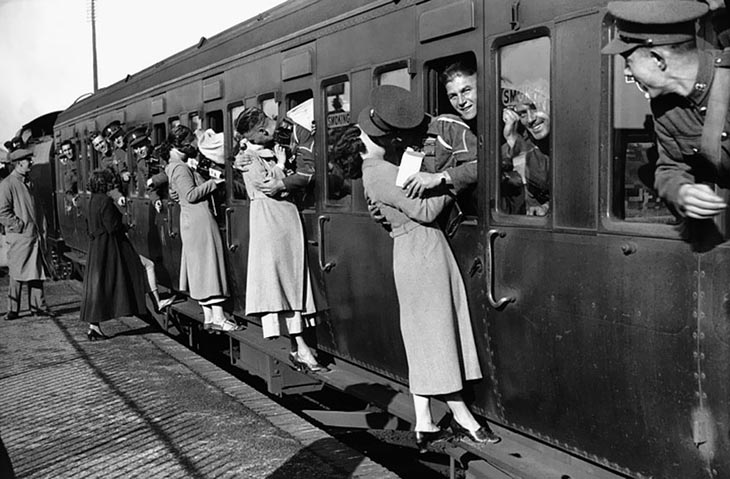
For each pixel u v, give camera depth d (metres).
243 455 5.66
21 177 12.01
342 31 6.13
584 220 3.97
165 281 11.42
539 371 4.36
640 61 2.99
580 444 4.14
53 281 16.83
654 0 2.90
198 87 9.42
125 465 5.60
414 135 4.84
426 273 4.71
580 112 3.97
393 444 7.02
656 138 3.61
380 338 5.97
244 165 6.68
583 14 3.91
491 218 4.62
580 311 4.02
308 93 7.08
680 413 3.53
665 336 3.56
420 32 5.14
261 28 7.73
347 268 6.31
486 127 4.61
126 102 12.82
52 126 22.11
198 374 8.09
